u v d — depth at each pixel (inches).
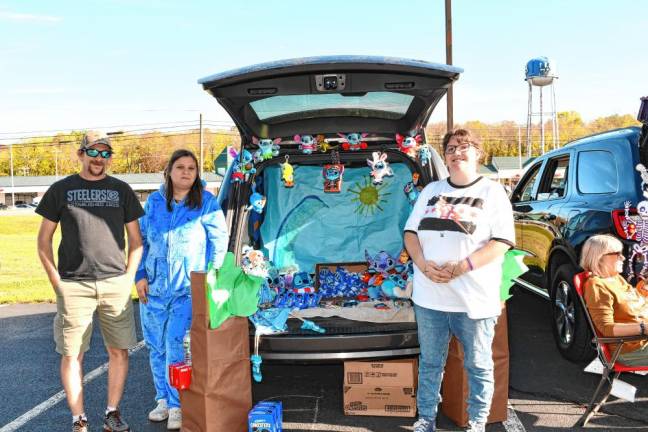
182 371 134.6
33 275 451.2
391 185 182.4
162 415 156.6
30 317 292.7
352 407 155.7
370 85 143.0
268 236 179.8
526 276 247.9
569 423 148.9
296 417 156.5
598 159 197.3
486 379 129.6
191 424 137.3
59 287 139.3
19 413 163.3
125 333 146.1
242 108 156.0
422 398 134.8
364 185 182.7
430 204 130.9
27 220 1513.3
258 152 165.3
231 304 135.6
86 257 139.6
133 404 169.8
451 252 125.6
